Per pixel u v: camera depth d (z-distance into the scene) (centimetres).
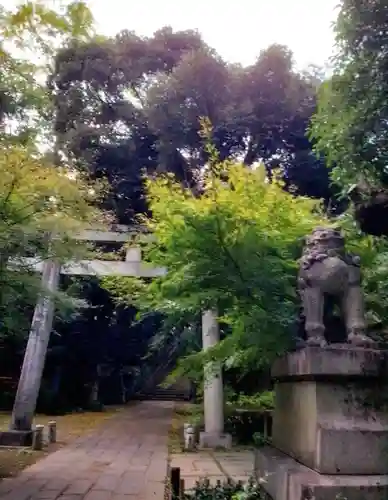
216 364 714
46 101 787
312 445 502
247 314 589
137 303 749
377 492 443
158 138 1680
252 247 580
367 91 620
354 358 504
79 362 2391
